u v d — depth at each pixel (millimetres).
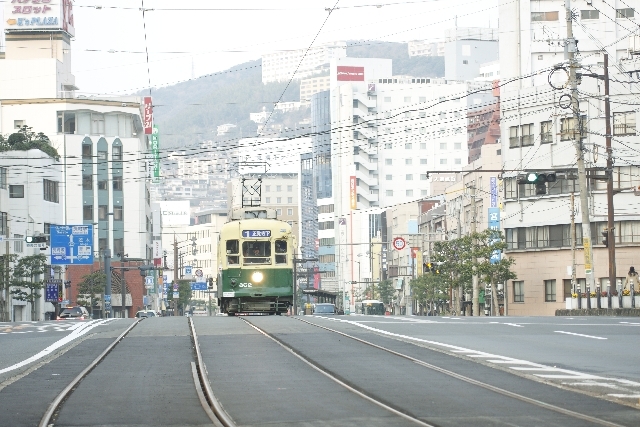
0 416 21250
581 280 115375
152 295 193250
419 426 19156
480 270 111062
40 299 130125
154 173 196750
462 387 25656
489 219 120938
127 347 39500
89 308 139250
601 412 21109
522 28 151625
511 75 152000
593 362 32156
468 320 56469
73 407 22656
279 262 66750
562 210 117000
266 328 48312
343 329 47562
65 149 170750
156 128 198750
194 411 21859
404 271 193500
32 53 176875
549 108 117250
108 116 175625
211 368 30922
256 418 20531
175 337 44000
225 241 66750
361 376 28297
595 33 150125
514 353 35188
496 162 145625
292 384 26641
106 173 174000
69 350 39125
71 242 99812
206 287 196250
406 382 26797
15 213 126375
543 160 118312
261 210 70500
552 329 47250
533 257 120625
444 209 177125
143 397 24375
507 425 19297
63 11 178000
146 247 184375
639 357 33812
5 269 105750
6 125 171875
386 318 59250
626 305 72312
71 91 176500
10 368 32344
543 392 24562
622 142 111938
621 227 112375
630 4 150125
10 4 175750
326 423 19750
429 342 39969
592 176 78375
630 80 111312
